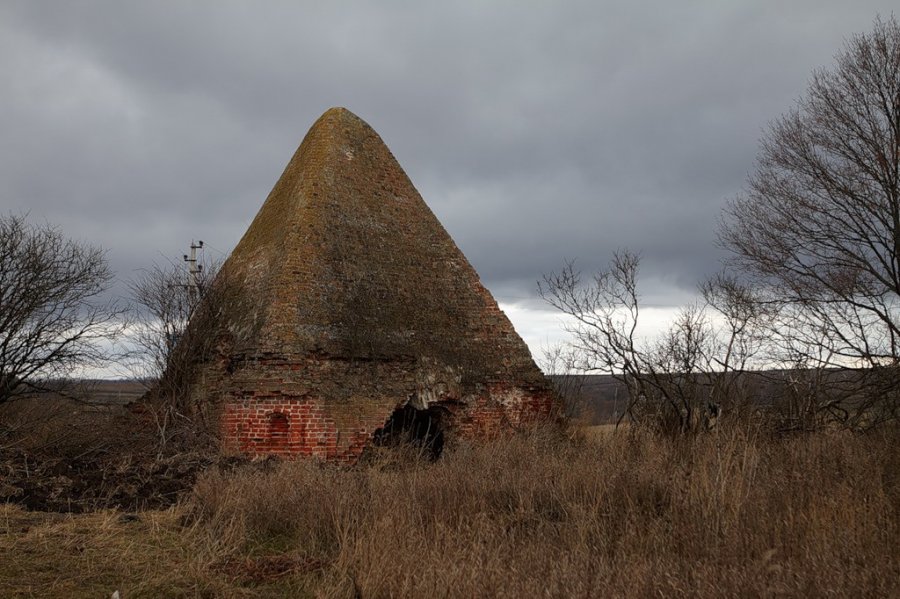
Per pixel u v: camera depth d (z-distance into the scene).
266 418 14.11
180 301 18.09
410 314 16.39
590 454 10.53
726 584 5.51
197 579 6.78
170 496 10.48
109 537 7.99
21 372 15.55
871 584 5.45
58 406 15.59
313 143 18.30
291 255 15.54
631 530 6.96
